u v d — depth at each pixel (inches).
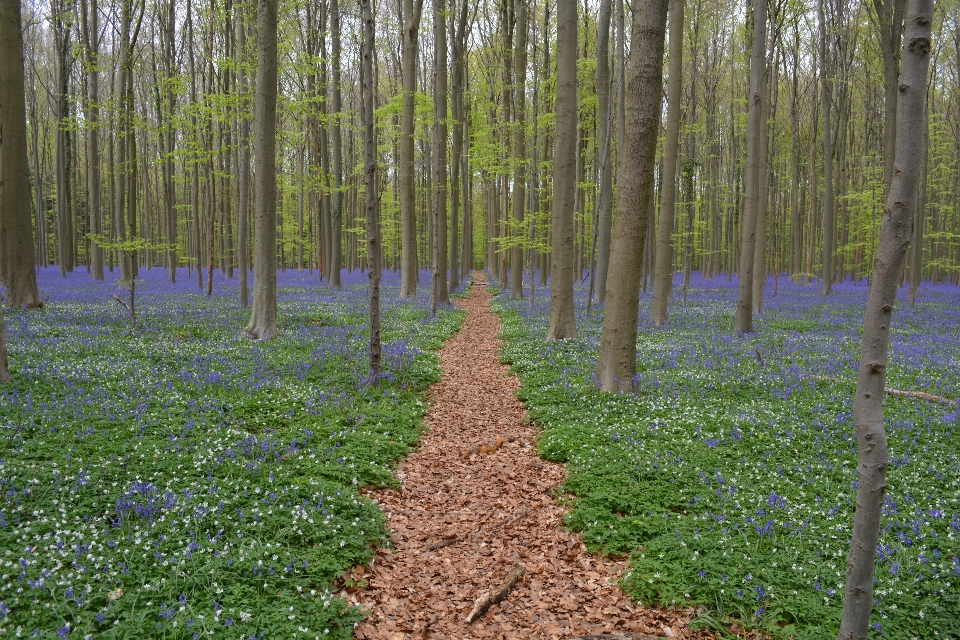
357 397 438.3
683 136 1233.4
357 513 262.1
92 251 1366.9
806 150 1875.0
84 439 295.4
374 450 339.0
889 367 543.5
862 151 1878.7
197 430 325.1
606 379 454.9
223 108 775.7
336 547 228.7
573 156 658.2
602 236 948.0
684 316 952.3
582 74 1036.5
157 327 658.2
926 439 345.1
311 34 1114.7
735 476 292.7
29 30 1568.7
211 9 908.0
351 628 189.0
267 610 184.4
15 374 388.2
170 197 1421.0
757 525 237.9
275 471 285.3
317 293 1258.6
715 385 474.3
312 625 182.7
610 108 1005.2
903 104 124.2
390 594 218.4
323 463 309.1
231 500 248.5
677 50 772.0
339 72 1176.8
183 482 261.9
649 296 1284.4
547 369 549.3
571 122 647.1
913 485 284.7
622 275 442.9
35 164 1732.3
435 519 283.9
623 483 293.3
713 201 1787.6
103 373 414.3
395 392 462.0
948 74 1497.3
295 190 1478.8
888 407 413.4
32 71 1641.2
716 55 1482.5
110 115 780.0
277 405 390.0
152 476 262.7
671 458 314.7
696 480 291.4
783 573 210.2
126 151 1083.9
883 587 202.1
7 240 709.9
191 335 627.8
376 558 239.3
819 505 262.2
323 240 1688.0
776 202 1871.3
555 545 255.8
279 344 594.9
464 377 573.3
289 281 1664.6
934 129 1480.1
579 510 272.5
